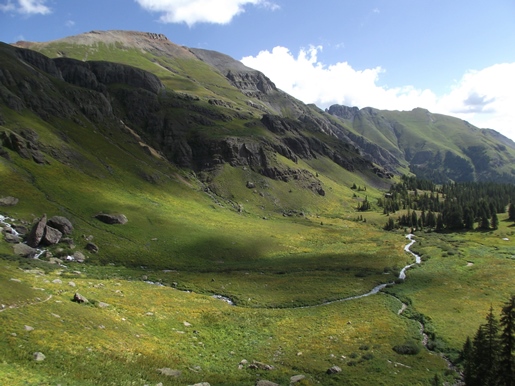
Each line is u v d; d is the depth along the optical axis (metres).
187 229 126.50
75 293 52.38
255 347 50.97
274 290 83.62
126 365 35.41
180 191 173.75
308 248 132.75
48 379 27.81
